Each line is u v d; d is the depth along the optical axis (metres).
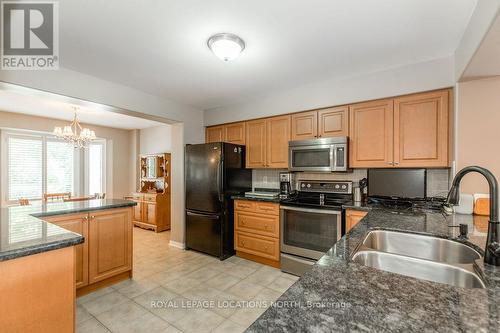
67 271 1.34
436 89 2.29
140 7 1.55
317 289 0.74
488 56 1.62
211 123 4.02
